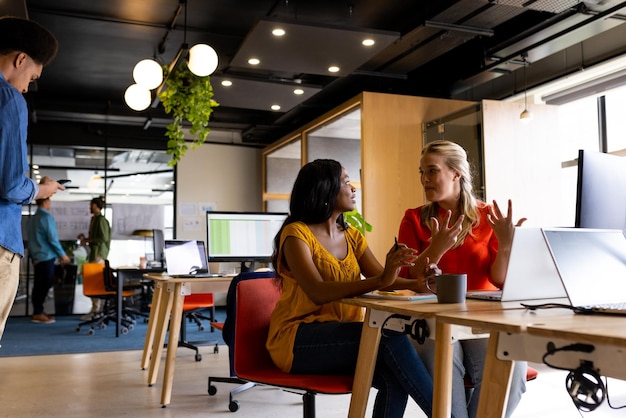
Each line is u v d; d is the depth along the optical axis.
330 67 6.11
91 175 9.31
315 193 2.05
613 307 1.33
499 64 6.04
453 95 7.18
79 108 8.43
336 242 2.11
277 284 2.19
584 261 1.41
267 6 5.63
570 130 6.60
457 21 5.40
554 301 1.62
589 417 2.96
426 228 2.40
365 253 2.22
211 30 6.16
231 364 2.70
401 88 7.54
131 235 9.41
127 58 6.89
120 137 9.44
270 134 9.65
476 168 6.07
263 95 7.18
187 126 9.23
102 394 3.67
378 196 6.46
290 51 5.62
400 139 6.63
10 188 1.91
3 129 1.90
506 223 2.07
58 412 3.23
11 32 2.00
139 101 5.80
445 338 1.48
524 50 5.72
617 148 6.05
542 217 6.12
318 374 1.91
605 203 1.65
